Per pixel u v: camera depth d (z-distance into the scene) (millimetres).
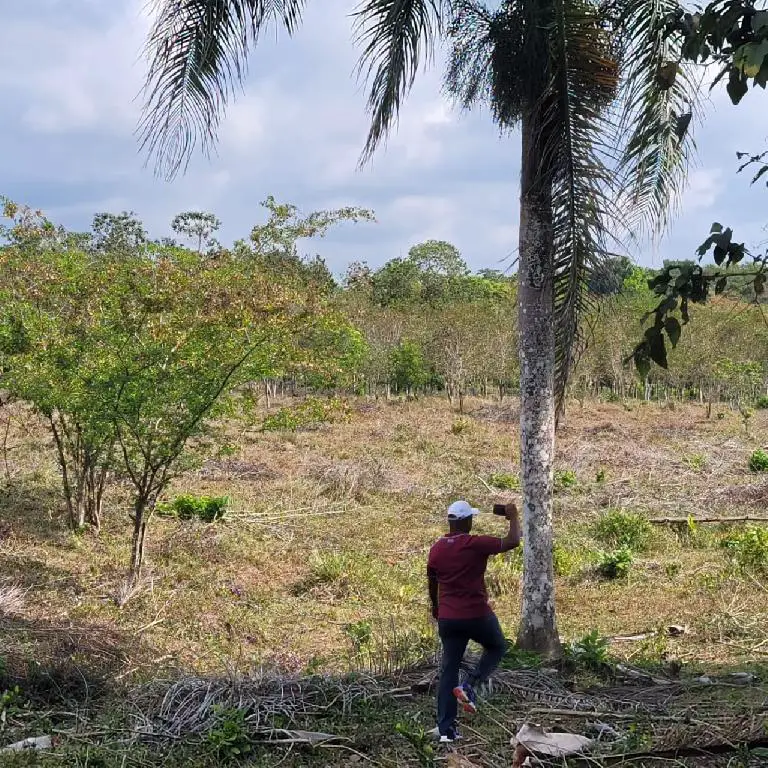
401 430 29234
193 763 5598
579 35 7453
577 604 11828
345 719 6262
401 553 14570
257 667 7961
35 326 12062
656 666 8328
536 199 8453
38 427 21719
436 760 5480
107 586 11273
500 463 23484
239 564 13055
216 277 11648
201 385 11047
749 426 32969
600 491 19625
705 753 5398
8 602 9578
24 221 14016
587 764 5352
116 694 7258
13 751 5715
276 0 6332
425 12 6598
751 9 3332
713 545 14891
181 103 6016
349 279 42906
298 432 27797
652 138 7527
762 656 9023
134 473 12148
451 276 69250
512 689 6902
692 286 3693
